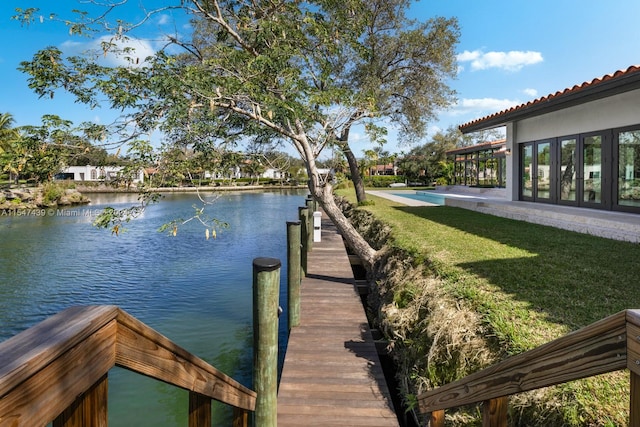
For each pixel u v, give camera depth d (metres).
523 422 2.43
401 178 45.59
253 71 5.79
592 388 2.32
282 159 7.20
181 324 7.17
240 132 6.16
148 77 4.85
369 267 7.66
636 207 8.20
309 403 3.48
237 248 14.30
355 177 15.42
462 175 27.84
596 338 0.94
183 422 4.48
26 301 8.61
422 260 5.48
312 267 8.22
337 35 7.11
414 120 14.03
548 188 11.40
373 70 12.43
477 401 1.67
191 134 5.14
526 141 12.43
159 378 1.08
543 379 1.17
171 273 10.83
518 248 6.00
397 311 4.66
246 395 2.05
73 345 0.73
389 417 3.30
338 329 5.02
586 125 9.73
